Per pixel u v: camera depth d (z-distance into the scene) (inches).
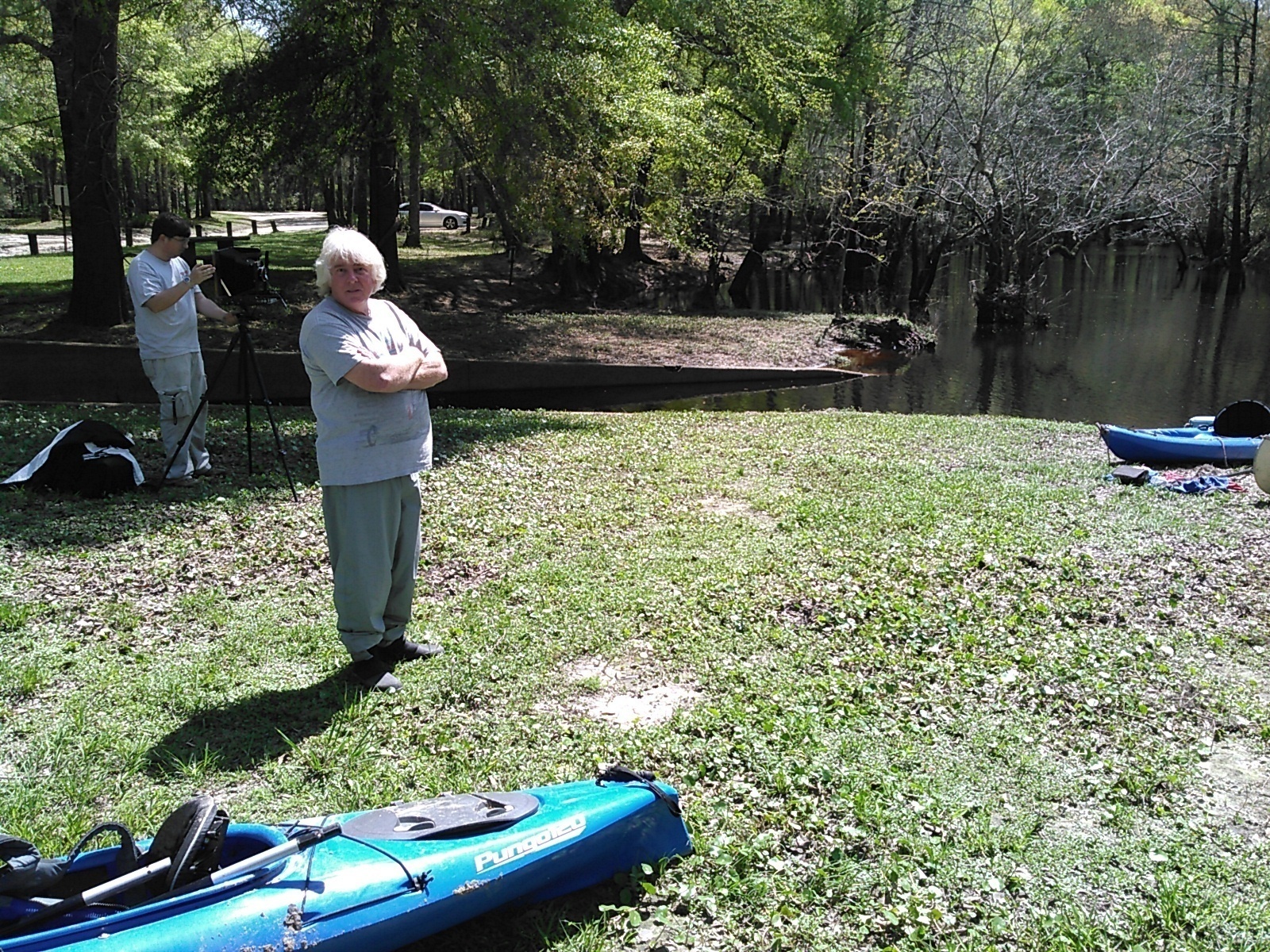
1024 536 338.6
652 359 946.7
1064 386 901.8
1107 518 367.2
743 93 1280.8
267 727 195.6
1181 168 1616.6
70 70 807.7
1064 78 1624.0
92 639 236.4
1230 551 330.3
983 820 171.0
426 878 128.3
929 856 159.9
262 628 243.1
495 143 918.4
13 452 392.2
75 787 171.0
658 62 1086.4
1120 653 246.1
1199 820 175.0
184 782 175.5
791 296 1560.0
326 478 204.1
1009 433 558.6
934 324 1306.6
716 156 1221.7
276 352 745.6
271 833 131.2
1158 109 1382.9
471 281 1337.4
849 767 186.4
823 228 1654.8
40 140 1675.7
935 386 908.0
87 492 347.3
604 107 943.0
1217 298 1544.0
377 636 215.0
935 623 261.6
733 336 1073.5
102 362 644.7
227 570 285.7
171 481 367.2
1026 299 1290.6
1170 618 273.3
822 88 1364.4
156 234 350.3
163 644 235.8
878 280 1640.0
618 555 309.0
